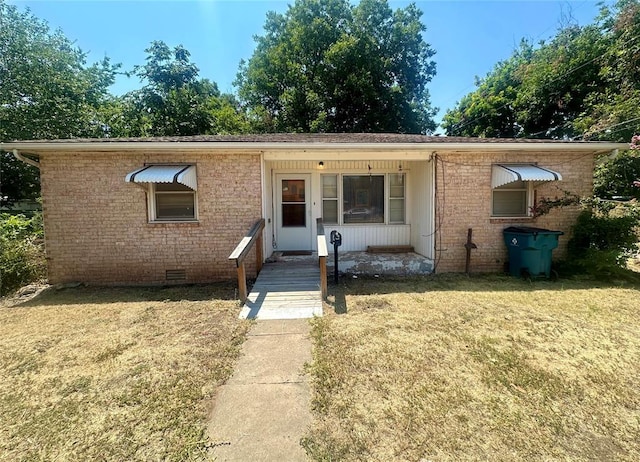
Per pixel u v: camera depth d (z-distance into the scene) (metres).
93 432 2.34
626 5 13.51
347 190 8.81
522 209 7.61
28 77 12.73
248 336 4.05
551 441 2.19
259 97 23.73
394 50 22.80
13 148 6.10
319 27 21.27
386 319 4.50
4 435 2.32
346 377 3.03
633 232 6.86
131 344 3.86
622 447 2.13
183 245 6.88
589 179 7.41
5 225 7.89
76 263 6.72
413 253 8.28
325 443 2.20
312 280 6.45
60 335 4.16
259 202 6.93
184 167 6.67
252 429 2.36
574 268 7.00
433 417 2.44
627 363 3.21
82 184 6.63
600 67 15.05
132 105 19.94
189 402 2.68
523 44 22.30
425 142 7.15
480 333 3.99
